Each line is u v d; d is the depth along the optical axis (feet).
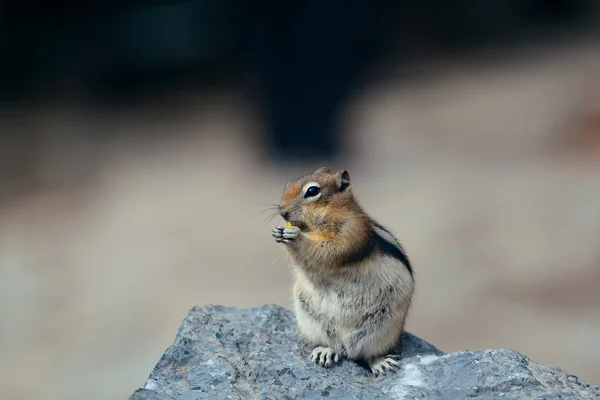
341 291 27.76
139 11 146.30
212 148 113.70
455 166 98.17
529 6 154.10
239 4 123.13
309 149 106.73
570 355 56.34
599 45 139.44
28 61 140.97
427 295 67.15
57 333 68.13
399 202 88.53
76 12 143.84
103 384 59.06
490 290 67.21
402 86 130.21
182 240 84.23
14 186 105.60
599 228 76.38
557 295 65.46
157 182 103.60
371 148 107.04
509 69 133.69
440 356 27.35
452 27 149.48
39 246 86.89
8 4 139.33
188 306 68.49
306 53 107.14
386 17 136.98
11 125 126.82
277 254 77.71
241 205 92.32
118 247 84.58
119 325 67.36
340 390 25.45
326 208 27.55
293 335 29.68
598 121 104.88
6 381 61.16
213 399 24.43
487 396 24.25
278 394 25.00
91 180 106.63
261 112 111.55
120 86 140.87
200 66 143.23
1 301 74.64
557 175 91.04
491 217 82.07
